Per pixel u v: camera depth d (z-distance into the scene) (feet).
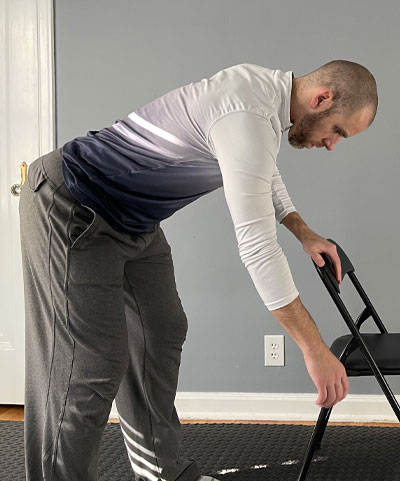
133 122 6.98
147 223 7.22
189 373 12.09
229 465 9.49
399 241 11.53
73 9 12.25
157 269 7.88
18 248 12.62
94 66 12.19
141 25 12.05
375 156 11.57
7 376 12.69
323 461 9.59
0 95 12.54
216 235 11.98
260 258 6.07
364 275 11.62
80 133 12.27
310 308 11.73
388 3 11.46
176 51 11.98
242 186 6.04
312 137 6.71
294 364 11.82
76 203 6.82
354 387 11.64
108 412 7.00
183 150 6.69
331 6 11.60
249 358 11.94
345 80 6.48
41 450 7.10
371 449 10.06
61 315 6.88
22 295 12.63
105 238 6.92
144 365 7.97
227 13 11.85
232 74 6.56
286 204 8.31
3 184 12.62
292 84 6.64
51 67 12.30
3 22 12.49
